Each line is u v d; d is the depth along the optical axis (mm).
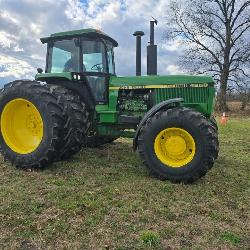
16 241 3289
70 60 6246
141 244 3266
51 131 5402
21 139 5762
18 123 5828
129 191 4609
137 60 6754
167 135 5160
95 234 3424
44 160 5445
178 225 3672
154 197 4426
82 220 3693
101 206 4051
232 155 7422
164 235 3453
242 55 29391
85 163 5996
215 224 3732
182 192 4668
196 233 3527
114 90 6121
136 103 6051
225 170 5984
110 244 3254
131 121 5977
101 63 6254
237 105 33625
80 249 3174
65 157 6062
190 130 4957
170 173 5047
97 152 6992
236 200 4480
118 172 5504
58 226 3553
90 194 4410
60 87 6055
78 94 6227
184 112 5016
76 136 5742
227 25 29469
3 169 5602
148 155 5168
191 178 5004
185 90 5836
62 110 5500
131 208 4012
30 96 5523
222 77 29859
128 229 3543
